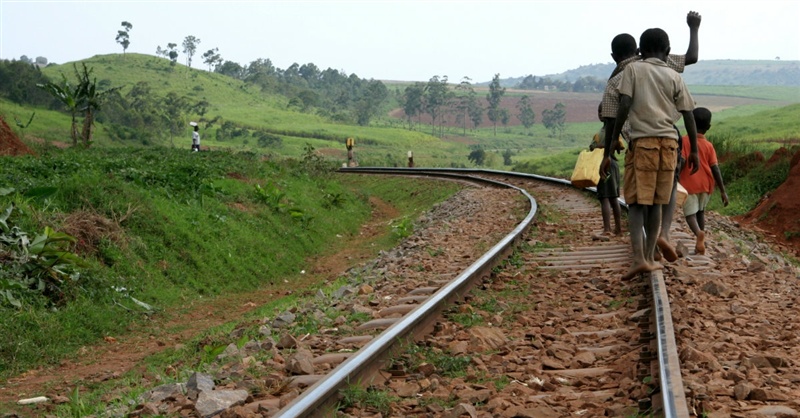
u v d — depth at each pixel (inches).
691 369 184.1
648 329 225.1
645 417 150.9
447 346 223.3
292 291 527.5
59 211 467.5
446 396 175.9
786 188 648.4
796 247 568.7
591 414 158.6
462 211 764.0
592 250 400.8
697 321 237.0
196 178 672.4
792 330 235.1
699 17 291.9
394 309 289.9
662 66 264.8
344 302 334.6
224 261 548.4
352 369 175.6
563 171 2923.2
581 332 237.5
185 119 6038.4
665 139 262.1
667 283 294.4
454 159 6584.6
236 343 283.7
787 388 174.2
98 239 459.5
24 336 342.0
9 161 608.1
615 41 309.4
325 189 1025.5
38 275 385.7
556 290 307.9
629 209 280.8
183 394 199.2
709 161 362.3
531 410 160.1
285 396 179.3
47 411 250.2
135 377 281.4
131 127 4350.4
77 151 925.8
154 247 501.4
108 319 391.9
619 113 263.6
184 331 403.9
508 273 346.9
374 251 696.4
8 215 407.8
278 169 1021.8
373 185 1408.7
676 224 489.4
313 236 737.6
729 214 697.6
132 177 614.9
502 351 219.1
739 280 318.3
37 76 4008.4
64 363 333.7
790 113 3863.2
